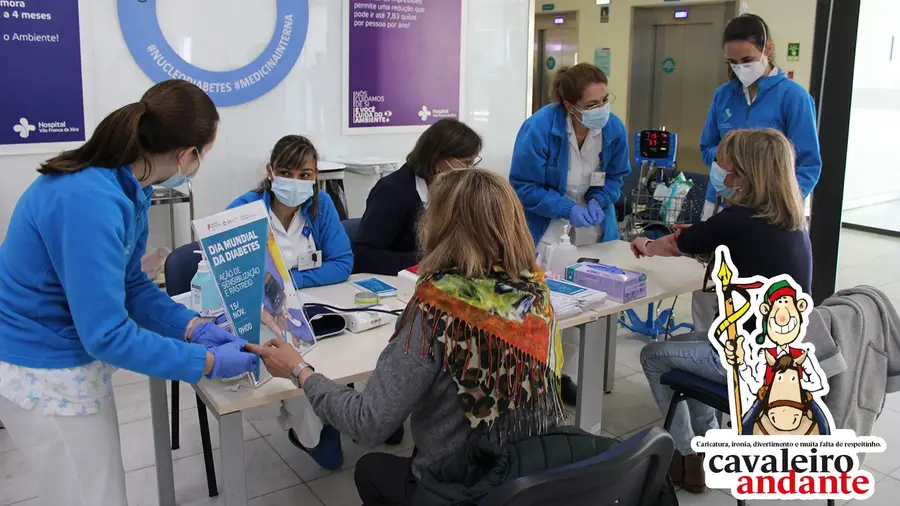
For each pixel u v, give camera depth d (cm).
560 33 759
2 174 299
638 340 393
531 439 138
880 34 548
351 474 257
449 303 136
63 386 150
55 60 304
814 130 311
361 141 393
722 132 338
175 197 325
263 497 243
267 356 161
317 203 247
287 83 364
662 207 352
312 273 242
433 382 139
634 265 282
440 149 253
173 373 149
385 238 265
